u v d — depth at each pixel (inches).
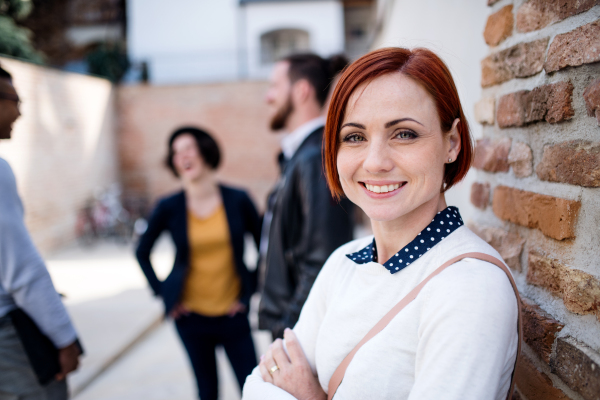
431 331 30.2
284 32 611.2
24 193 284.2
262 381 43.5
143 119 429.4
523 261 45.6
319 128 74.4
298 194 68.8
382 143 33.3
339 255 44.1
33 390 66.9
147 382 137.9
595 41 34.4
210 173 101.7
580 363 34.1
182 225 99.1
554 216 39.4
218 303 97.3
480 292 29.5
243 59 591.2
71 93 344.8
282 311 71.2
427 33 100.3
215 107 427.2
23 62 284.7
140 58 555.5
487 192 55.0
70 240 339.3
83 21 608.4
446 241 33.8
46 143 309.6
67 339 68.5
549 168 40.8
